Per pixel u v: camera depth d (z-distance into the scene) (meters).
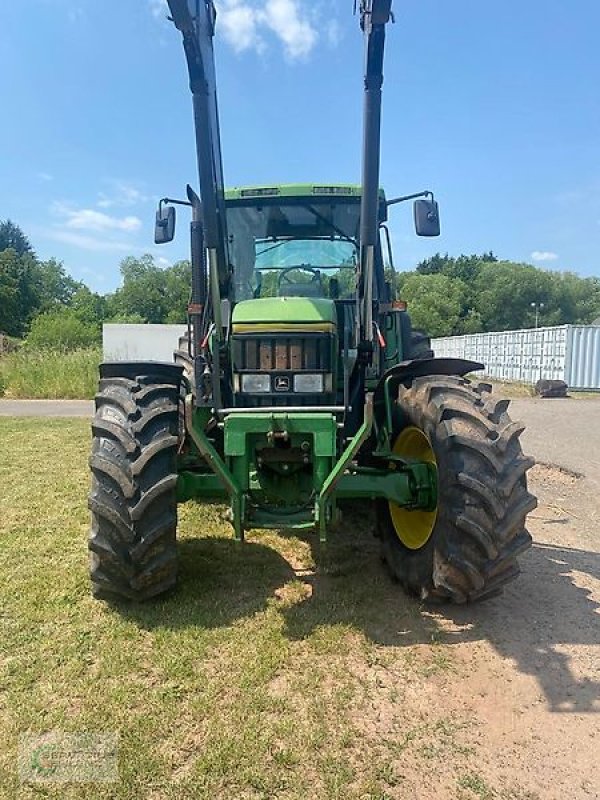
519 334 25.78
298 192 4.74
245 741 2.34
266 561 4.14
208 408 3.62
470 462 3.18
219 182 3.86
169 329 24.14
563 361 21.58
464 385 3.53
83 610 3.37
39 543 4.39
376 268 4.84
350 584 3.80
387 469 3.85
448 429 3.25
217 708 2.54
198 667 2.83
